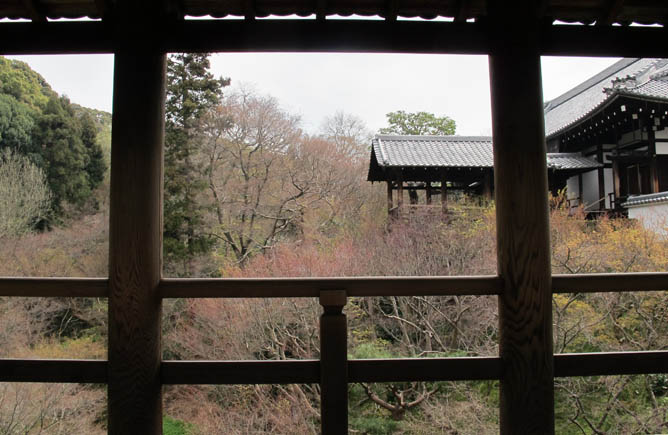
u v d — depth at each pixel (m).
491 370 1.86
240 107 13.30
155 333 1.83
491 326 6.77
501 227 1.89
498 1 1.92
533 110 1.87
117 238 1.81
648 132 10.18
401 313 7.93
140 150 1.82
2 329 8.19
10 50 1.95
